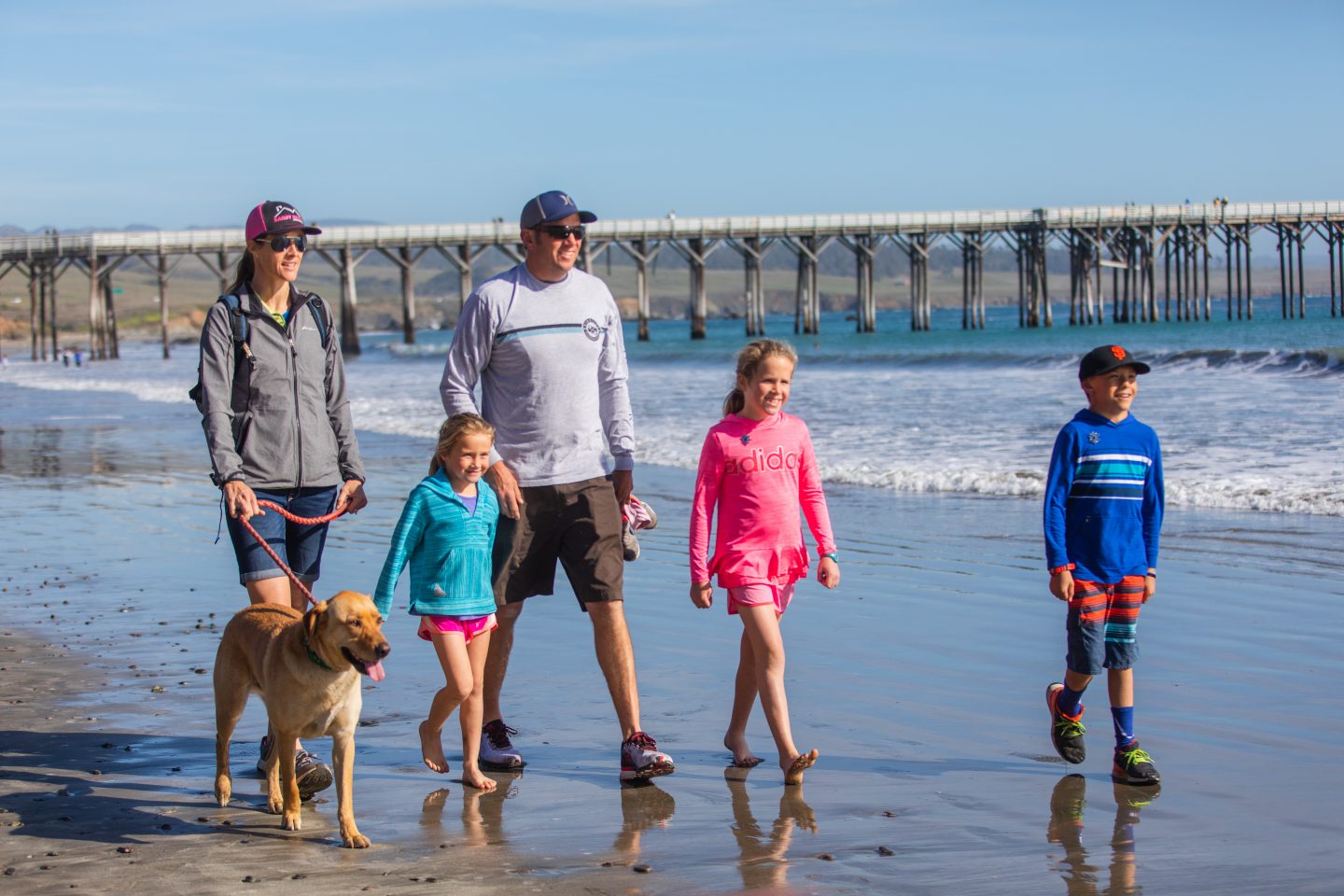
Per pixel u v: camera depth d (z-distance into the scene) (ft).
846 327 346.74
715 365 133.49
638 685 19.69
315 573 16.88
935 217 194.90
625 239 190.49
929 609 24.31
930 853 12.59
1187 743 16.11
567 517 16.48
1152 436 15.53
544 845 13.14
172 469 53.31
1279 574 26.35
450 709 15.39
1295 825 13.09
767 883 11.85
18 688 19.76
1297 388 67.87
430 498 15.29
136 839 13.44
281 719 13.51
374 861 12.72
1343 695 17.88
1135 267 197.06
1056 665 20.17
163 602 26.45
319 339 16.83
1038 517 35.19
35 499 44.47
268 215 16.19
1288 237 195.21
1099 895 11.39
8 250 212.43
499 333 16.48
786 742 15.05
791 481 15.89
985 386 83.25
